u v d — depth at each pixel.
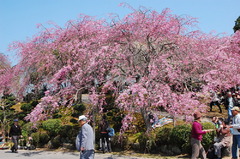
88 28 14.68
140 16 12.52
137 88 10.59
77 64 13.82
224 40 15.87
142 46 12.98
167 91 10.95
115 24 12.93
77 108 18.27
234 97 13.71
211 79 11.72
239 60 14.23
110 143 12.97
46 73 17.20
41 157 12.27
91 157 7.89
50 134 15.36
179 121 14.50
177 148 11.16
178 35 12.84
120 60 12.75
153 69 11.67
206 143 10.27
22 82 18.41
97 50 13.02
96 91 13.03
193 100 10.66
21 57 16.88
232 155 9.31
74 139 14.09
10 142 17.00
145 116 12.48
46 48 16.00
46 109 13.62
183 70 12.65
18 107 24.45
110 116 16.53
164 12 12.63
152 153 11.80
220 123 10.82
